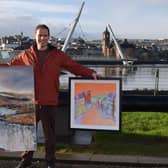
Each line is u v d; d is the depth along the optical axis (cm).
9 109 561
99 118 662
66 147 679
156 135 758
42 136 690
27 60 555
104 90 656
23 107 557
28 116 558
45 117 556
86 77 618
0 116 564
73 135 725
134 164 596
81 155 634
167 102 744
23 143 566
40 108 555
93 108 663
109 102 657
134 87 1033
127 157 621
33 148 566
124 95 759
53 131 563
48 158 567
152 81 1073
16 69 550
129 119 917
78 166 597
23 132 563
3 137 569
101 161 604
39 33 546
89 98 662
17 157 625
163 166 591
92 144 696
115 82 651
